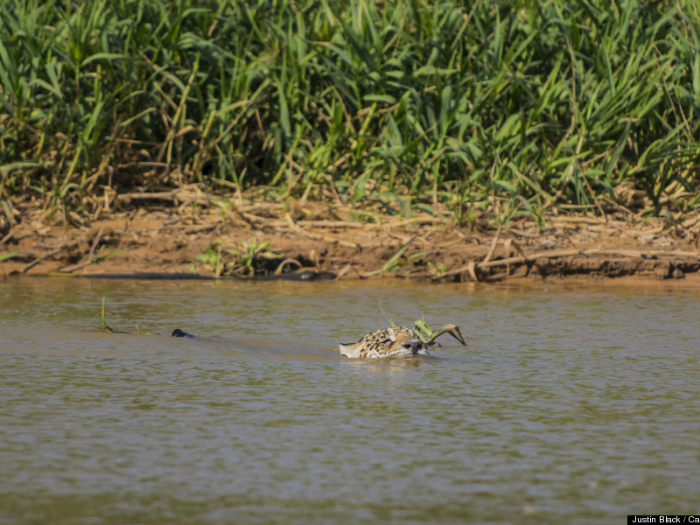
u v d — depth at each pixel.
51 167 34.41
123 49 36.81
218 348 18.70
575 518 9.92
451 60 36.66
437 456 11.91
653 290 27.89
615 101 35.81
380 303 24.83
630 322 22.09
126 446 12.21
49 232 31.89
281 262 30.69
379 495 10.53
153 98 36.44
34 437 12.57
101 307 23.47
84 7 37.31
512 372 16.78
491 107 38.19
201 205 34.81
